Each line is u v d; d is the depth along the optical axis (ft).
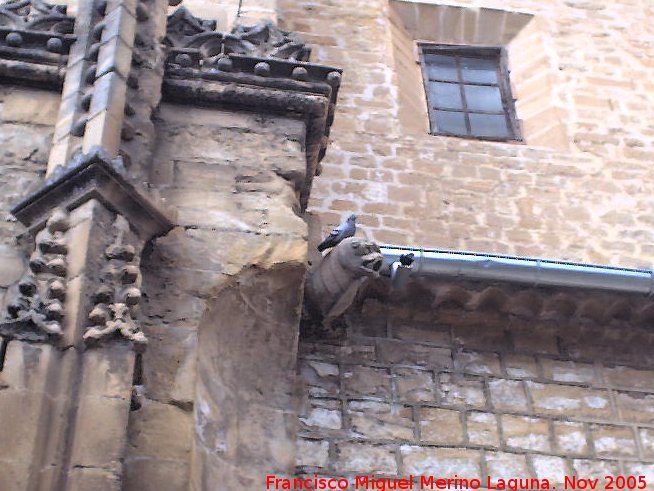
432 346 26.25
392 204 32.53
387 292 25.86
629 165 35.55
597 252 32.58
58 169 19.80
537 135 36.88
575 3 41.83
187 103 24.03
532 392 25.90
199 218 21.75
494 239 32.27
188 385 19.01
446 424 24.82
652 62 39.91
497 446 24.68
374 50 38.11
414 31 40.40
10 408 16.56
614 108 37.76
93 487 16.07
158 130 23.26
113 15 23.47
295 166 23.30
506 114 37.93
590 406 25.91
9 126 22.15
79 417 16.74
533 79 38.93
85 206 19.38
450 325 26.68
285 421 22.66
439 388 25.49
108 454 16.47
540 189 34.09
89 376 17.19
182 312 20.06
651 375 26.86
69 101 22.08
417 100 37.68
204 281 20.68
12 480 15.87
